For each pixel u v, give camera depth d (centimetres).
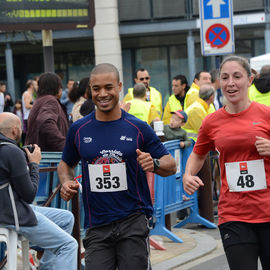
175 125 1025
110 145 523
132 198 527
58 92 900
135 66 2669
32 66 2734
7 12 1129
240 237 519
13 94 2473
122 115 531
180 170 1012
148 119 1162
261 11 2422
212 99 1148
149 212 537
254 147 525
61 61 2706
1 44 2647
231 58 536
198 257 873
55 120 868
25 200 624
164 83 2664
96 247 526
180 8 2473
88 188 531
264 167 526
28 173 623
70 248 648
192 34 2456
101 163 524
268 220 519
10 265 621
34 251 783
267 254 524
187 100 1297
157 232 957
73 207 733
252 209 521
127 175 524
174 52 2642
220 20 1192
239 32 2566
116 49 2486
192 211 1070
